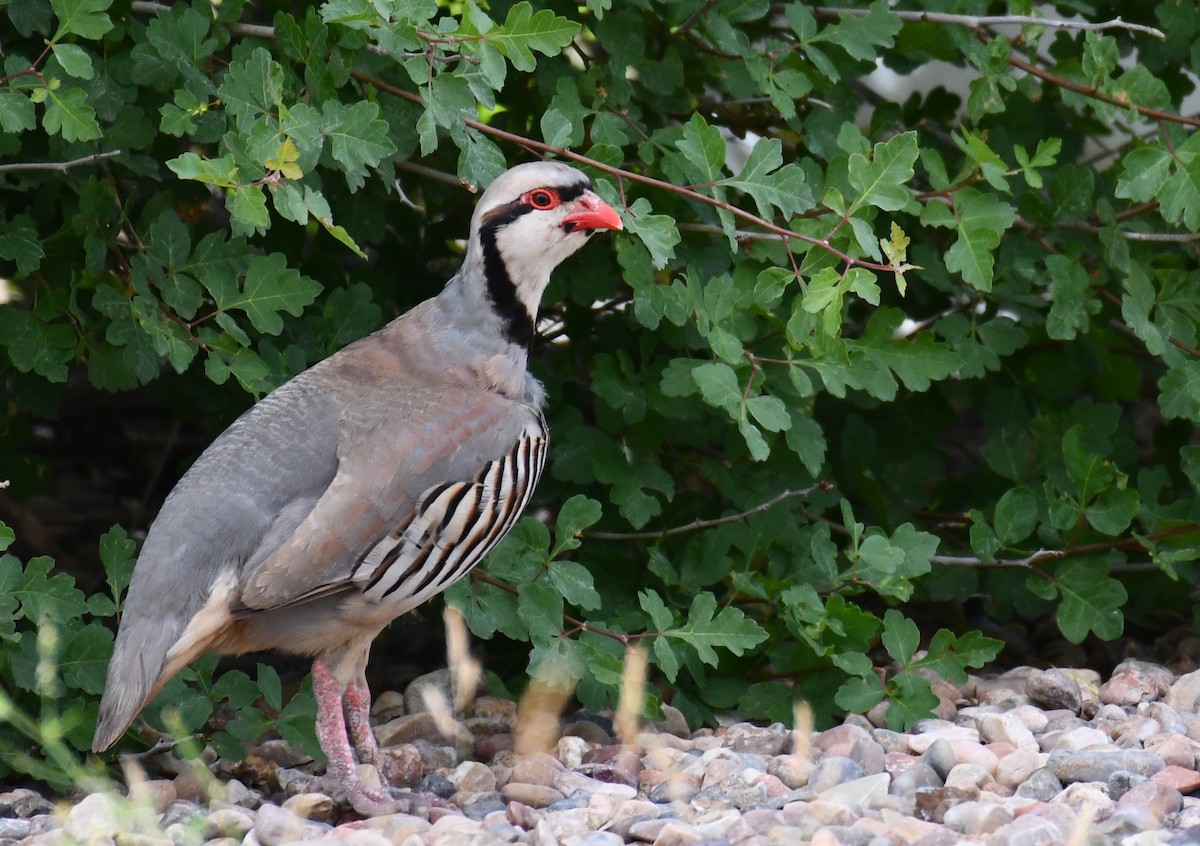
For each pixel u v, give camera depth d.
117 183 10.88
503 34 8.92
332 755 9.06
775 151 9.93
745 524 11.08
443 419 9.09
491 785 9.54
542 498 11.70
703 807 8.62
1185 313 11.48
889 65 12.05
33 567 9.41
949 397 12.83
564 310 12.30
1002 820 8.00
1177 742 9.18
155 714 9.80
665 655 9.82
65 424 16.47
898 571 10.49
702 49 11.19
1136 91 10.84
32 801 9.20
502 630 10.12
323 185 11.45
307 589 8.62
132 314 9.89
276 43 10.27
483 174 9.70
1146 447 15.34
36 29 9.97
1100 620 11.07
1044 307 12.45
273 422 9.06
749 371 10.72
